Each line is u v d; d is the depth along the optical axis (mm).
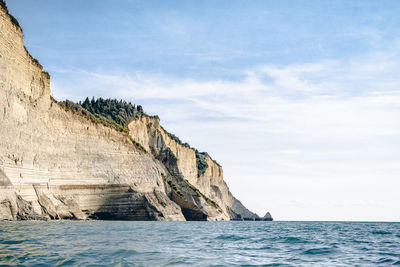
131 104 116938
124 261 15383
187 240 27812
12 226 33656
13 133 51875
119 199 75562
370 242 31203
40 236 24469
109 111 106375
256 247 24219
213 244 25297
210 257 17984
